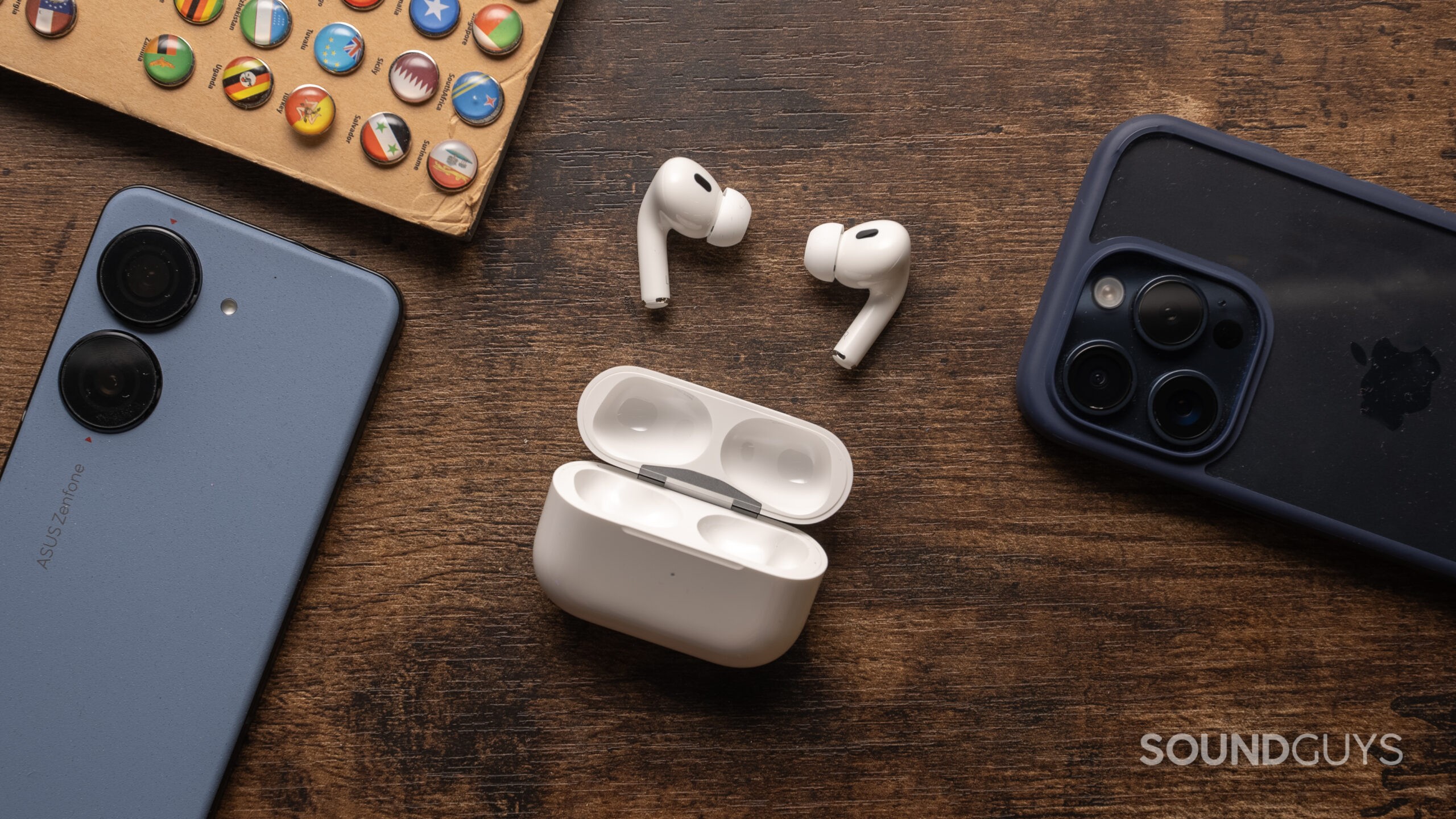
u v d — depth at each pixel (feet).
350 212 2.17
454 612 2.16
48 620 2.07
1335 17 2.19
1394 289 2.03
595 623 1.99
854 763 2.15
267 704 2.14
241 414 2.06
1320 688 2.16
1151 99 2.19
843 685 2.16
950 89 2.19
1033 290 2.17
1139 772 2.15
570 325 2.17
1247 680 2.16
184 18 2.03
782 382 2.17
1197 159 2.04
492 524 2.17
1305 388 2.04
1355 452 2.03
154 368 2.04
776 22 2.19
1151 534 2.16
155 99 2.04
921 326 2.17
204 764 2.06
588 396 1.98
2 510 2.06
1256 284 2.03
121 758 2.06
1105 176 2.04
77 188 2.16
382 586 2.16
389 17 2.05
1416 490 2.02
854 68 2.20
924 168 2.19
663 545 1.84
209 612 2.06
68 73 2.03
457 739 2.15
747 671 2.16
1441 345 2.03
